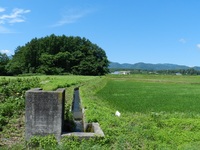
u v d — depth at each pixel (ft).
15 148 38.73
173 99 120.47
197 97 132.36
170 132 46.19
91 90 151.33
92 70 480.64
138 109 84.17
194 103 105.40
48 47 491.72
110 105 93.20
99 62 501.15
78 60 483.92
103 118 54.80
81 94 117.70
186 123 51.24
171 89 194.29
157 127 49.37
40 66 467.93
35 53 477.36
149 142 41.34
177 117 59.77
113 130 45.16
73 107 89.40
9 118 58.39
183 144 41.24
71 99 99.35
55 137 40.70
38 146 39.83
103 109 73.20
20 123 54.39
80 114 74.13
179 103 104.83
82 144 37.81
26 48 485.97
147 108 87.04
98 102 93.91
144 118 56.90
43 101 40.86
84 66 477.77
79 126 55.98
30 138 40.55
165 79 377.50
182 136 44.45
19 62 461.78
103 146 39.45
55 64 468.75
